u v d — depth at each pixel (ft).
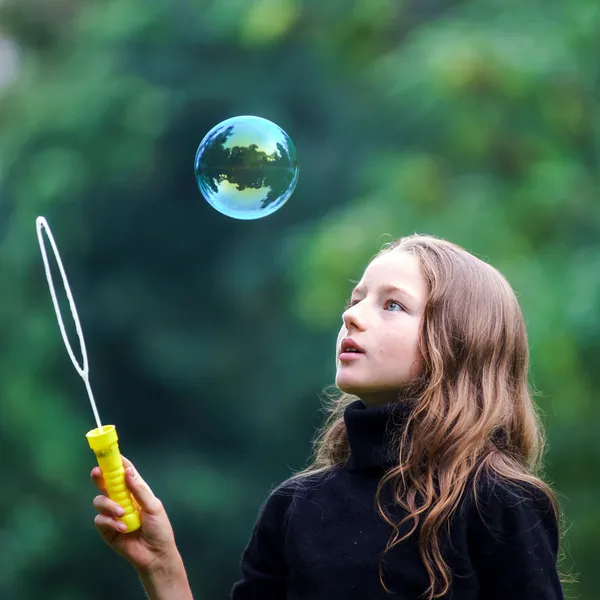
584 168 48.44
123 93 70.74
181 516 71.20
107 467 11.95
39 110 71.72
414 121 49.14
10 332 67.46
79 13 80.38
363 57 57.41
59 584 66.44
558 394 42.37
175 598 12.08
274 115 72.28
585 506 45.37
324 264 47.37
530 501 11.76
